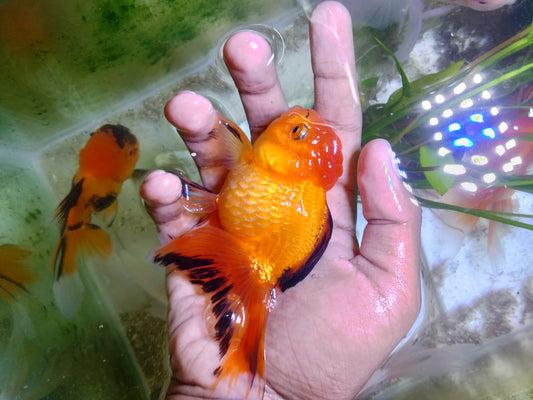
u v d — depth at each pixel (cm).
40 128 26
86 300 23
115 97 26
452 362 25
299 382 17
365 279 16
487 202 24
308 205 14
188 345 16
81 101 25
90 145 22
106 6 20
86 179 22
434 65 26
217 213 16
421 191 25
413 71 26
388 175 15
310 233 14
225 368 15
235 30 25
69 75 23
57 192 26
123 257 25
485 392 23
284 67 26
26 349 20
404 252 16
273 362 17
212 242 15
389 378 24
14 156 25
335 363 16
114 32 22
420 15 25
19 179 24
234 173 15
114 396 21
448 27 26
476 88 20
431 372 24
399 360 24
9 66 21
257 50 16
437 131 23
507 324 26
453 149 22
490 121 22
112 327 24
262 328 14
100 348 23
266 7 25
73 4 20
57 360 21
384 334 16
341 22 16
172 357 16
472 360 25
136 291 24
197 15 23
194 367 15
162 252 15
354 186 18
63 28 20
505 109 22
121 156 23
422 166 20
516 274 26
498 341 25
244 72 16
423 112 22
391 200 15
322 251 15
